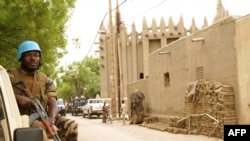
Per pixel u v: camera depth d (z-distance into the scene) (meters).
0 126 3.25
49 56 14.69
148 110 30.56
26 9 12.07
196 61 21.27
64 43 16.27
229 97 17.58
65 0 14.46
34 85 4.39
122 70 49.62
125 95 49.31
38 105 4.21
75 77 81.88
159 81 27.72
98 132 24.00
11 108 3.28
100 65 51.41
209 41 19.72
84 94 82.81
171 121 23.03
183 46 23.12
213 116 18.28
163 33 48.41
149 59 30.45
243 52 16.67
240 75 16.97
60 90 89.38
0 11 11.66
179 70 23.81
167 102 26.19
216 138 17.67
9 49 13.02
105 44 51.38
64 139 4.75
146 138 19.70
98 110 42.31
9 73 4.37
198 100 19.92
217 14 32.72
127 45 50.09
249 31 16.19
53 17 14.15
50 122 4.19
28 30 12.70
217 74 18.95
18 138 2.73
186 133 20.55
